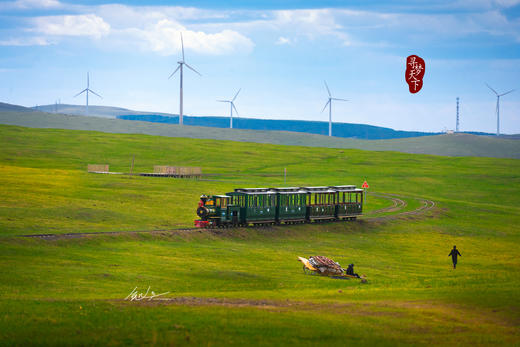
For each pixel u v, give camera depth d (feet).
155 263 187.52
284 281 171.63
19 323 98.32
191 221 304.09
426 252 276.62
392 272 207.82
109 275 159.84
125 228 261.24
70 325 98.02
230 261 205.67
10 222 249.14
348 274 187.42
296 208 310.65
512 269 228.02
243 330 95.91
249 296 134.62
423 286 162.09
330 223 330.13
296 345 89.15
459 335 97.19
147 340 89.97
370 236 316.40
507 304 120.67
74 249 200.75
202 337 91.66
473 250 289.12
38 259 174.91
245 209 279.90
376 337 94.63
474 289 144.56
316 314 109.81
